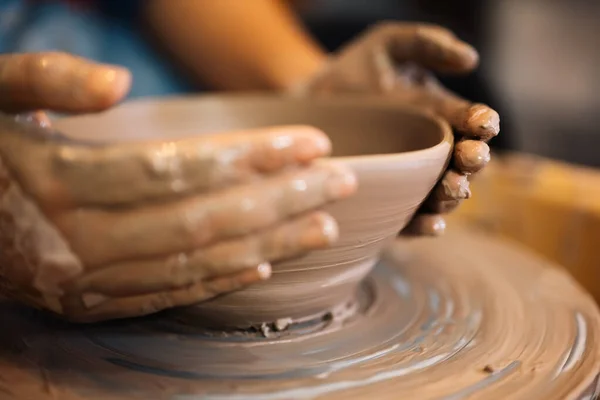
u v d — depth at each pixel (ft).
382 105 1.94
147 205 1.25
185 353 1.48
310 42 3.77
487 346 1.53
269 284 1.45
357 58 2.23
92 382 1.39
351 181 1.25
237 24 3.50
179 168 1.22
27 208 1.31
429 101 1.96
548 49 5.32
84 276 1.34
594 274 2.15
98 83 1.20
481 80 3.54
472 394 1.37
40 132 1.31
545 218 2.25
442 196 1.53
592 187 2.33
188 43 3.61
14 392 1.36
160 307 1.39
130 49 3.35
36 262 1.35
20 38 2.92
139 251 1.28
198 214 1.24
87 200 1.27
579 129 5.32
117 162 1.23
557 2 5.16
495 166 2.54
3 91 1.28
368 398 1.36
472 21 4.76
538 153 5.33
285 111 2.11
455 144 1.53
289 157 1.22
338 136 2.03
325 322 1.58
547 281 1.83
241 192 1.24
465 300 1.73
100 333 1.55
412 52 2.10
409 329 1.59
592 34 5.13
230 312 1.49
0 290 1.51
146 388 1.37
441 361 1.47
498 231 2.38
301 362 1.45
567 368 1.45
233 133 1.24
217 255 1.27
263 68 3.42
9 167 1.31
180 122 2.11
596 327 1.60
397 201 1.44
